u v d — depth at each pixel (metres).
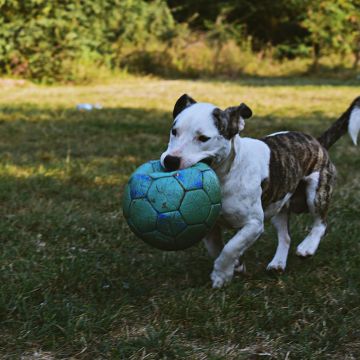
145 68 22.33
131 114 13.21
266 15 26.52
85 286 4.69
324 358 3.71
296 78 23.17
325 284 4.82
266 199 4.85
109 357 3.68
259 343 3.89
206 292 4.57
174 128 4.26
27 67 18.95
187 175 4.09
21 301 4.26
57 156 9.14
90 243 5.69
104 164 8.62
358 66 24.98
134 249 5.59
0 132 10.92
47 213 6.41
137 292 4.61
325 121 12.51
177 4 27.03
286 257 5.27
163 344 3.78
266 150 4.89
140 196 4.09
